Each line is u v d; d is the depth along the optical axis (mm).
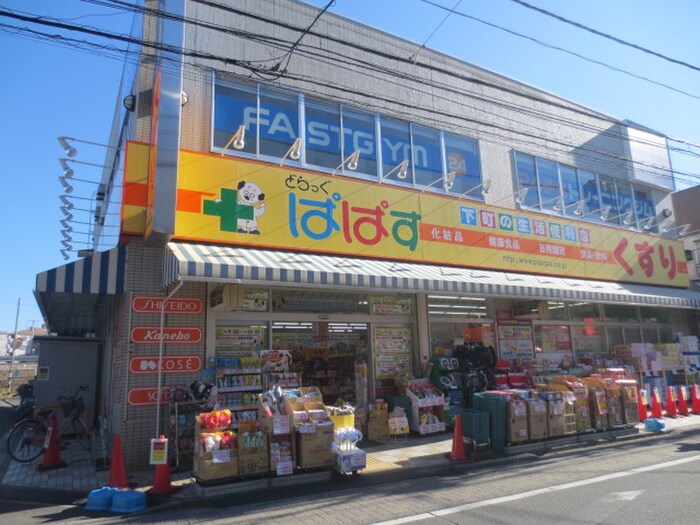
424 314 11430
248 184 9195
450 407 10688
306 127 10633
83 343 13836
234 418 8328
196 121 9281
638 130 17469
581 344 14500
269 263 8258
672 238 17750
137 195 8367
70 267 7949
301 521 5449
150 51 9156
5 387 33125
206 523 5523
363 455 7293
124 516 5883
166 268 8086
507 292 10891
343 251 10016
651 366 14008
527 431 8828
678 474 6902
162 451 6633
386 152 11672
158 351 8336
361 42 11703
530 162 14281
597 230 14883
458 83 13227
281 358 9227
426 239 11258
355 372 10586
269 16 10445
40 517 5902
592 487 6367
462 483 6957
